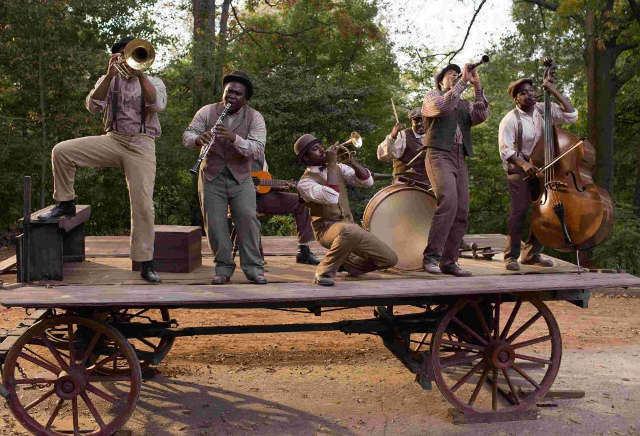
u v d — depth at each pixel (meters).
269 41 22.55
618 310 10.59
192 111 18.50
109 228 18.58
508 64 18.58
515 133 6.05
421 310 10.18
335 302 5.30
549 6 17.48
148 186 5.14
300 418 5.71
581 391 6.26
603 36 16.16
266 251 6.99
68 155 5.05
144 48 4.73
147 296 4.61
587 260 16.48
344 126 18.80
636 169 21.11
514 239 6.02
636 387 6.62
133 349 5.16
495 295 5.65
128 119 5.09
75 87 15.00
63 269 5.64
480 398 6.27
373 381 6.81
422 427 5.51
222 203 5.25
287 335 8.75
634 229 16.16
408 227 5.84
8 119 15.43
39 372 6.84
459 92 5.44
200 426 5.52
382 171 21.11
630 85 20.03
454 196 5.56
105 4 15.35
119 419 5.07
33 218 5.09
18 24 14.59
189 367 7.24
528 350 8.10
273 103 18.39
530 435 5.34
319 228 5.39
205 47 18.38
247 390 6.48
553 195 5.69
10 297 4.51
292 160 18.66
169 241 5.55
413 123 7.01
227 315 9.82
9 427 5.43
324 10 22.16
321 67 22.52
